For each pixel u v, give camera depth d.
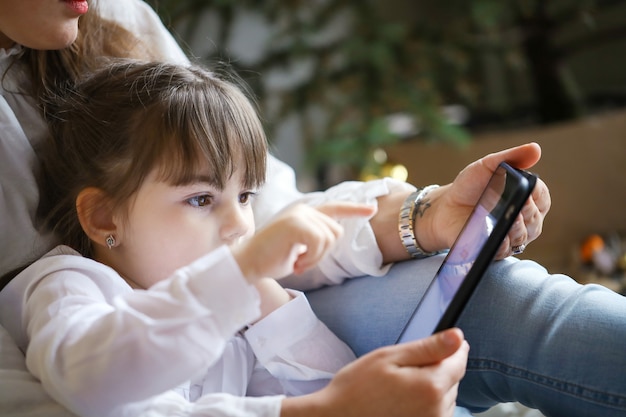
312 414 0.62
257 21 2.86
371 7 2.41
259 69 2.33
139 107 0.81
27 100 0.90
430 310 0.69
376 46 2.27
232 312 0.60
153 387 0.60
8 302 0.76
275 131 2.31
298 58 2.34
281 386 0.84
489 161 0.78
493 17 2.35
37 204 0.85
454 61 2.40
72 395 0.61
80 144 0.83
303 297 0.84
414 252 0.88
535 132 2.44
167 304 0.60
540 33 2.56
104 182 0.80
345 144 2.22
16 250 0.83
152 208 0.78
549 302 0.73
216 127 0.79
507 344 0.73
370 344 0.85
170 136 0.77
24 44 0.83
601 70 2.90
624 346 0.66
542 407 0.71
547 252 2.33
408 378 0.60
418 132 2.42
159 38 1.09
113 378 0.60
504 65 3.04
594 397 0.66
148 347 0.59
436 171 2.50
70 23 0.83
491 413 1.11
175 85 0.82
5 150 0.83
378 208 0.92
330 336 0.85
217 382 0.81
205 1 2.22
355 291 0.90
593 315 0.69
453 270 0.68
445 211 0.83
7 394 0.65
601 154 2.37
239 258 0.62
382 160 2.29
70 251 0.79
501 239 0.60
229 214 0.79
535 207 0.77
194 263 0.62
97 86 0.87
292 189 1.08
